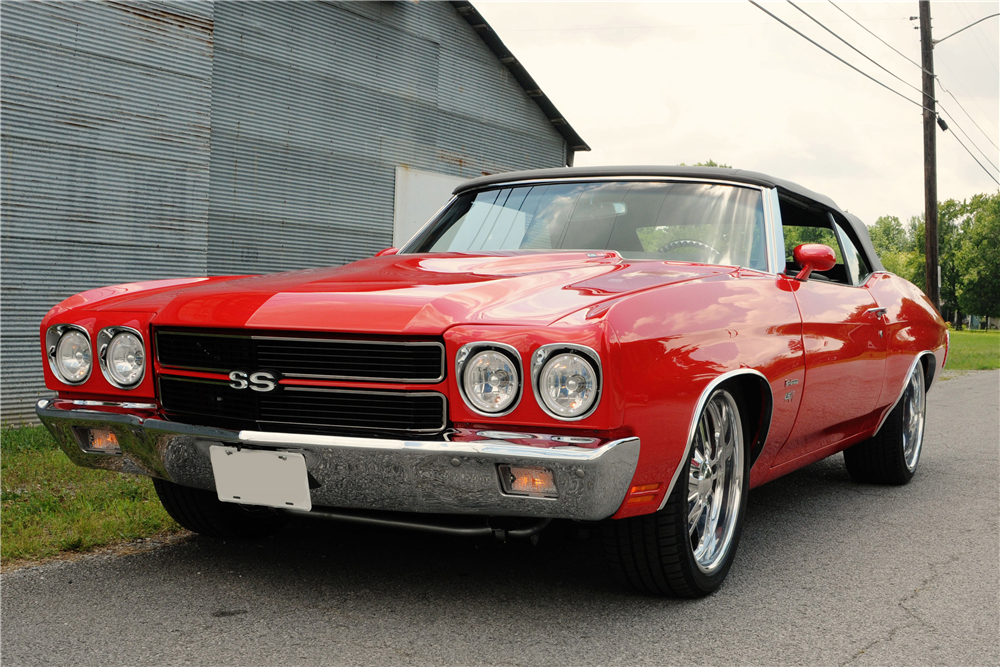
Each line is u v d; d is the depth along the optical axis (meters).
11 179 6.34
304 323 2.27
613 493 2.14
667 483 2.33
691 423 2.37
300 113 8.77
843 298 3.57
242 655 2.13
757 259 3.22
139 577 2.75
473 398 2.13
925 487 4.49
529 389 2.09
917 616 2.51
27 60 6.40
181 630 2.30
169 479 2.60
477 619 2.40
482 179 3.79
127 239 7.06
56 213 6.60
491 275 2.60
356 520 2.47
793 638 2.32
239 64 8.20
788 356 2.91
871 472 4.45
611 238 3.24
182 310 2.50
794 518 3.76
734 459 2.79
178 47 7.41
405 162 9.91
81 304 2.76
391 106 9.74
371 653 2.16
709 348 2.46
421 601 2.54
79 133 6.73
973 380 12.01
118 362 2.61
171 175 7.37
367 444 2.17
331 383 2.26
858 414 3.80
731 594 2.68
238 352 2.37
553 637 2.29
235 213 8.23
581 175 3.57
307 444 2.23
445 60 10.38
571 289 2.38
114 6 6.93
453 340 2.15
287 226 8.70
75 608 2.46
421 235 3.67
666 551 2.44
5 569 2.82
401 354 2.20
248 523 3.18
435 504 2.20
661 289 2.44
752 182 3.43
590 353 2.06
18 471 4.25
